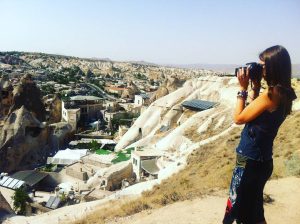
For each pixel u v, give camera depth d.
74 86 165.38
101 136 91.75
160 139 70.50
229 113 64.56
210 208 12.20
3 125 78.38
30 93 91.50
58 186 57.12
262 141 4.64
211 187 16.09
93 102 115.25
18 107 89.00
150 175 49.72
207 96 78.44
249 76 4.73
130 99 143.50
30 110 90.56
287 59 4.55
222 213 11.48
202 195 14.20
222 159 28.81
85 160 65.56
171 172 37.09
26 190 57.56
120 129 88.81
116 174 53.75
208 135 60.59
